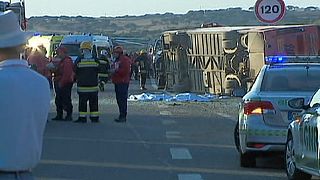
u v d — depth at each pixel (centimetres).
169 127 3925
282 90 2448
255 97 2425
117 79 4156
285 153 2355
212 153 2933
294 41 5641
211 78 6519
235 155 2870
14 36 1003
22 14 4028
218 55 6306
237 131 2823
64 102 4241
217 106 5325
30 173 1021
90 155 2869
